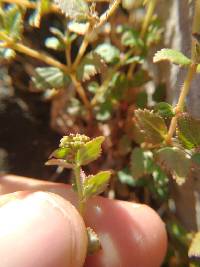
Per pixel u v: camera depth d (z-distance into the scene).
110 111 0.07
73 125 0.08
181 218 0.07
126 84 0.07
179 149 0.05
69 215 0.05
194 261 0.06
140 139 0.06
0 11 0.06
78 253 0.05
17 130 0.09
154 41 0.07
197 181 0.06
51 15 0.08
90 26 0.06
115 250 0.06
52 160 0.05
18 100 0.09
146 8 0.07
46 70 0.07
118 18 0.07
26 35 0.08
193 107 0.06
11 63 0.09
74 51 0.08
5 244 0.05
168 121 0.06
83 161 0.05
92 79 0.08
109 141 0.07
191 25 0.06
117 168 0.07
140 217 0.06
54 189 0.06
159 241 0.06
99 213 0.06
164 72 0.07
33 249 0.05
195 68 0.05
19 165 0.08
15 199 0.05
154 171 0.06
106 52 0.07
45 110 0.09
